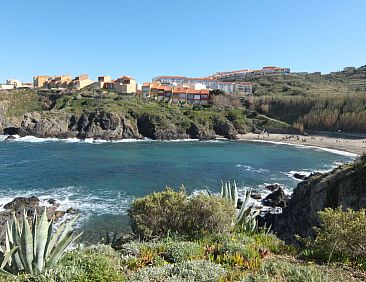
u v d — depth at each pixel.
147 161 62.19
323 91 148.62
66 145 82.50
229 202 13.45
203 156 70.06
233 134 105.88
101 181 45.59
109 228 28.91
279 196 38.47
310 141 96.12
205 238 11.41
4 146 77.69
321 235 9.92
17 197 36.22
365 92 115.62
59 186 42.44
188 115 113.06
